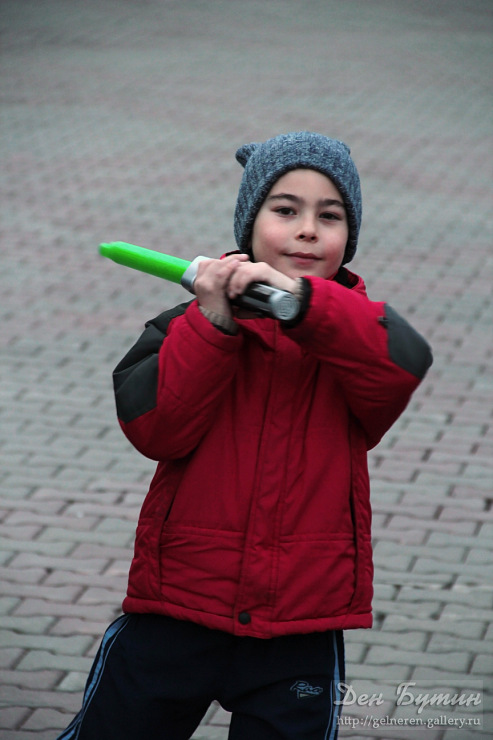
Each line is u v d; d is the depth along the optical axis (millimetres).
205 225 11469
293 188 2602
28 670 4441
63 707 4211
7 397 7461
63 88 17797
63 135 15078
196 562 2582
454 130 16047
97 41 21766
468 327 8891
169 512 2637
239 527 2557
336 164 2607
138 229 11312
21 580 5141
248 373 2617
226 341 2469
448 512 5938
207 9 26000
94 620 4840
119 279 9953
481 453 6734
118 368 2686
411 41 23203
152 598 2646
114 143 14734
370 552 2676
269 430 2568
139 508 5957
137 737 2695
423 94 18422
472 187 13242
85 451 6699
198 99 17359
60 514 5848
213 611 2574
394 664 4531
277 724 2607
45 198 12336
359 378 2484
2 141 14734
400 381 2484
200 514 2586
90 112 16359
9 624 4770
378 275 10117
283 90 18219
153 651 2658
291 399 2586
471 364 8141
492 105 17797
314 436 2584
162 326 2678
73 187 12781
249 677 2629
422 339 2541
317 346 2441
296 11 26328
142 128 15555
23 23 23312
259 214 2664
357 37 23453
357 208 2689
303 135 2637
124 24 23719
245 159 2900
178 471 2643
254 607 2553
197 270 2508
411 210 12219
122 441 6871
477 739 4035
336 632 2703
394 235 11312
